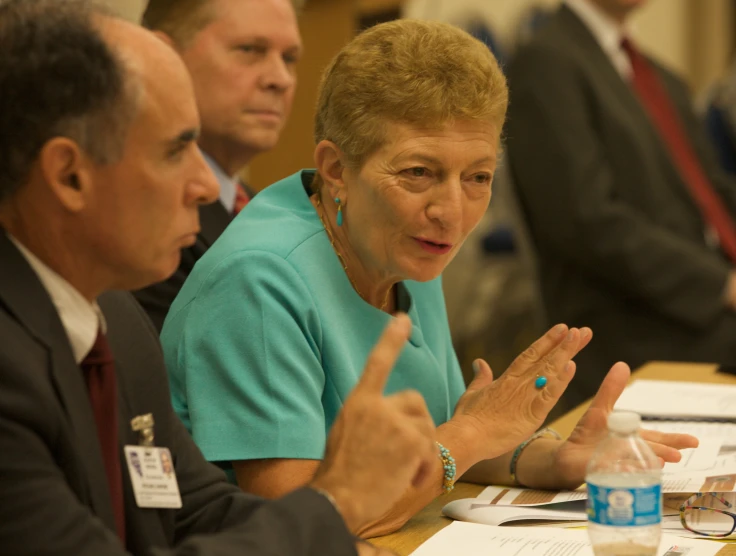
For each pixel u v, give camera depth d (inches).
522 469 233.1
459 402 227.6
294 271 212.8
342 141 211.3
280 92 351.3
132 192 144.5
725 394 312.7
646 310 476.4
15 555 130.4
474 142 205.0
